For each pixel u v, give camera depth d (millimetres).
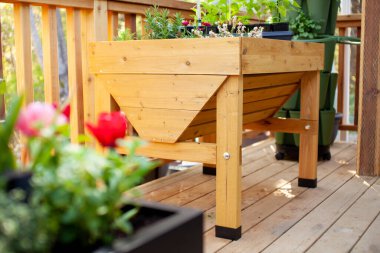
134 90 2162
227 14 2748
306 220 2197
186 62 1983
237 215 1952
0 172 889
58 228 854
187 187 2779
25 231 760
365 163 3076
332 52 3371
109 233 949
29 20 2332
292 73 2596
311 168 2760
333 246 1881
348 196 2604
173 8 3127
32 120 906
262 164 3377
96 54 2246
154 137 2145
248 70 1921
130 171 1008
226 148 1947
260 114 2756
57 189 843
